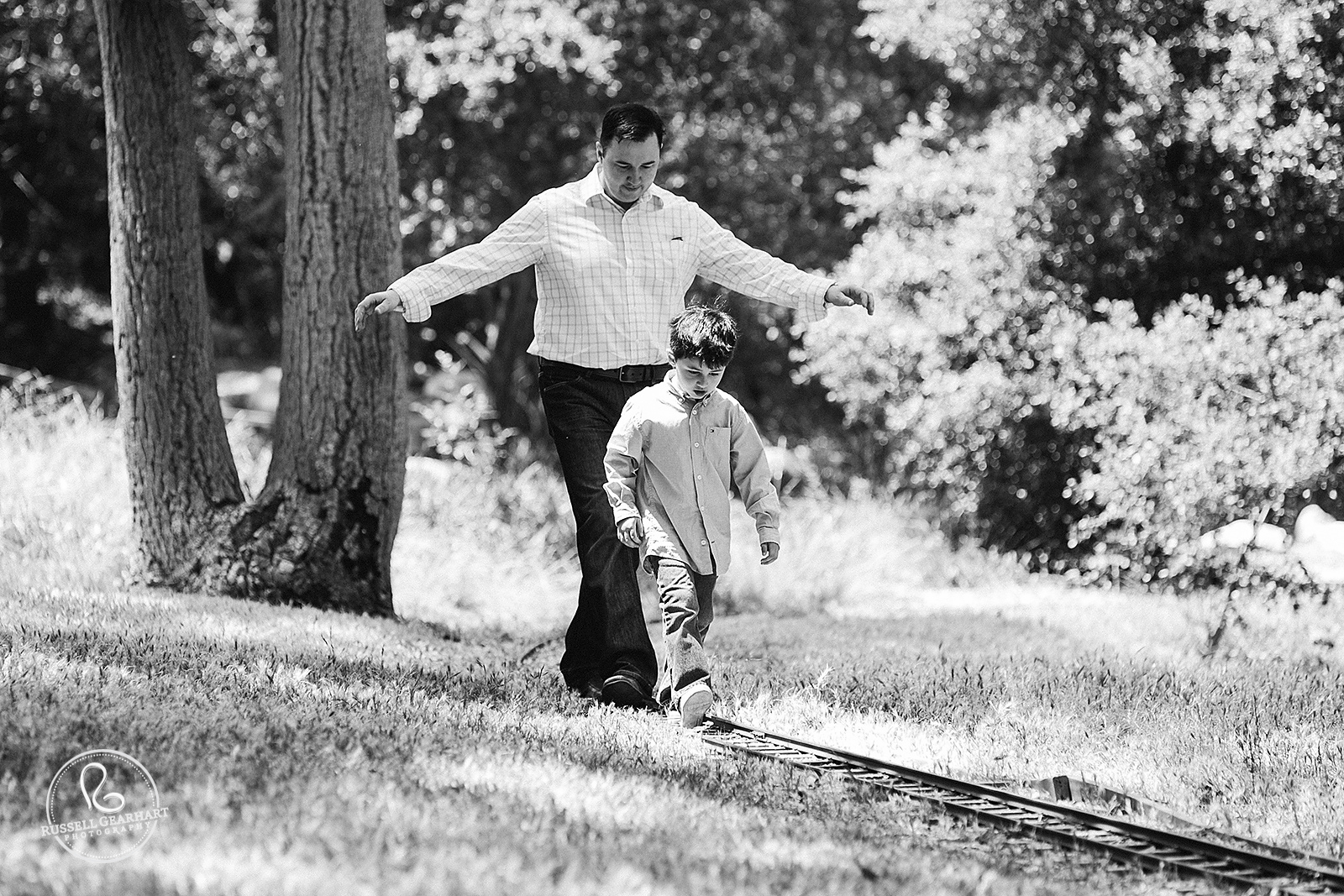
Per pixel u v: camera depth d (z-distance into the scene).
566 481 21.19
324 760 14.04
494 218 66.00
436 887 10.36
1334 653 27.89
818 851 12.66
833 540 49.19
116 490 37.06
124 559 32.69
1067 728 19.75
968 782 16.14
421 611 36.34
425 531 44.56
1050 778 16.67
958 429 52.09
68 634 20.61
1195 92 45.22
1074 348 46.69
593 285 20.80
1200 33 44.38
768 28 68.00
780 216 70.38
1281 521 42.50
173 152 31.48
